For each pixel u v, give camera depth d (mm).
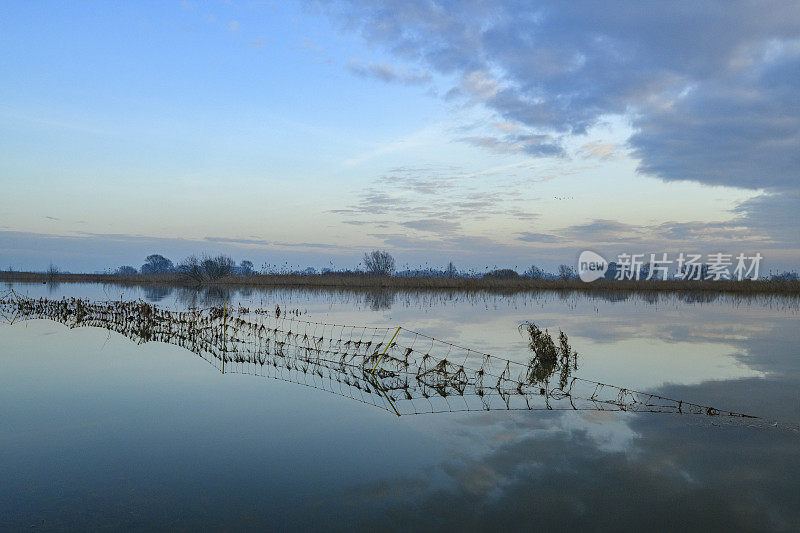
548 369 10812
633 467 5477
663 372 10609
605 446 6117
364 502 4676
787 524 4309
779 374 10445
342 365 11273
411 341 14539
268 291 42625
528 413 7570
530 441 6305
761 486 5016
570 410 7730
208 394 8617
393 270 58250
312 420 7180
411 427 6867
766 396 8641
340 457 5770
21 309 22484
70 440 6320
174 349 13234
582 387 9250
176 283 57875
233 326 16984
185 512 4488
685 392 8930
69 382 9391
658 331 17141
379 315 22328
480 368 10852
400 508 4559
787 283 43875
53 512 4496
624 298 36344
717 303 31234
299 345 14109
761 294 42500
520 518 4375
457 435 6547
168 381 9570
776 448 6066
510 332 16547
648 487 4988
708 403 8180
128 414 7430
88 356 12055
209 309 22188
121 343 14070
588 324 19125
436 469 5426
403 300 32562
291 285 52656
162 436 6469
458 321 19922
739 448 6059
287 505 4617
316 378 9977
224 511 4508
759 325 19047
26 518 4387
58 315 20828
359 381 9766
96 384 9250
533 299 34438
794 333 16766
